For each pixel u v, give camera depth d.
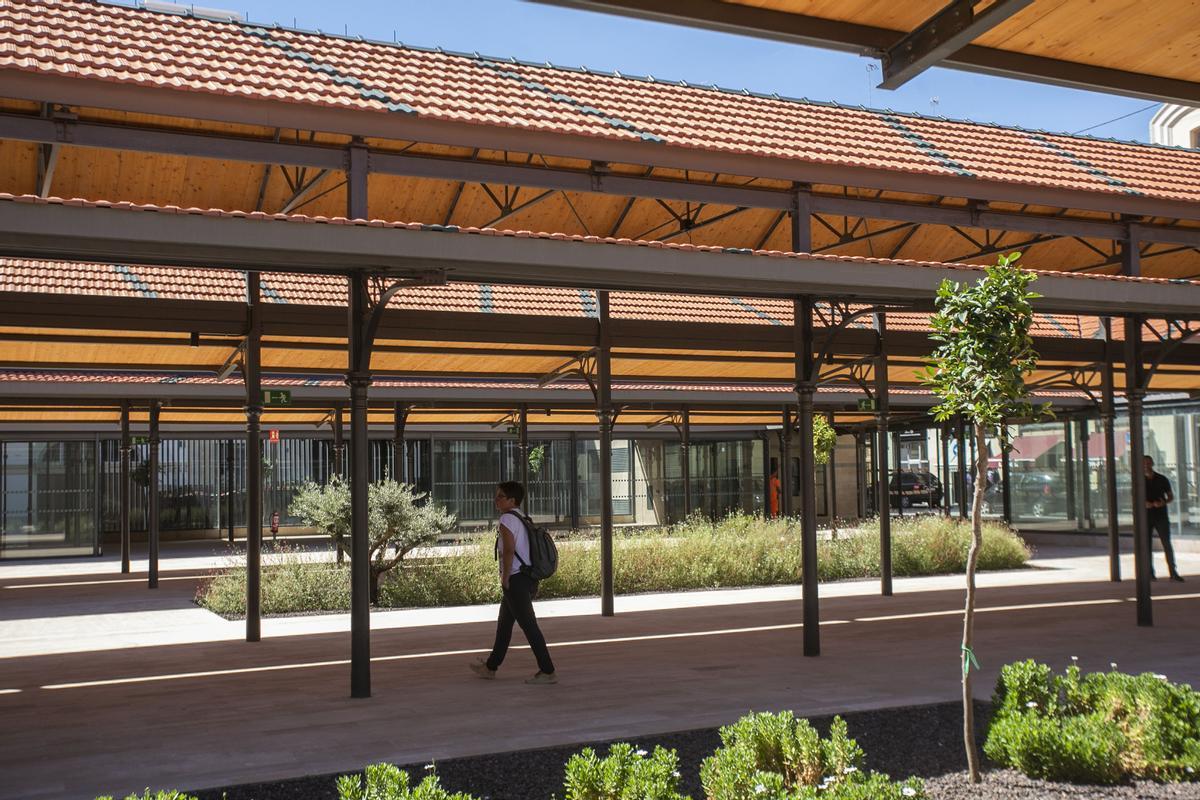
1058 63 8.12
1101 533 24.94
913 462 36.03
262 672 10.22
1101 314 11.51
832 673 9.48
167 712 8.41
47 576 21.83
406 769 6.46
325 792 6.02
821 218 13.99
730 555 18.39
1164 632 11.73
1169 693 6.23
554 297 16.94
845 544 20.16
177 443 32.59
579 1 6.44
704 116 13.08
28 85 9.01
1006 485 27.95
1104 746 5.78
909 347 15.92
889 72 7.43
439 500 33.19
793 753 5.67
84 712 8.47
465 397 21.48
